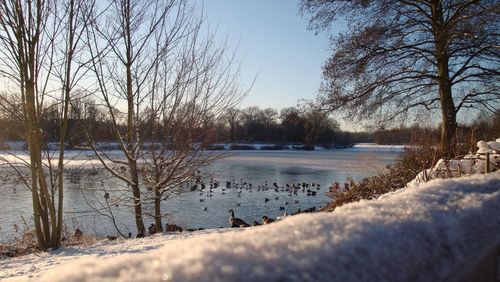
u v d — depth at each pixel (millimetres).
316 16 17625
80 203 19609
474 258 2348
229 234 2170
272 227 2191
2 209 19750
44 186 9945
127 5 12367
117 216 18078
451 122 16781
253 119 99188
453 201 2947
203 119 13305
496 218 2787
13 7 9312
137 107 12969
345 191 14445
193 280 1483
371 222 2188
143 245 8461
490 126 18312
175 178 13227
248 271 1551
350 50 17078
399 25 17219
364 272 1747
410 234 2164
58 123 12055
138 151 12891
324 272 1640
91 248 8984
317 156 68125
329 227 2078
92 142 12688
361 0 16844
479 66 17328
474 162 10656
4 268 7027
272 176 39188
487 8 15117
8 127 10805
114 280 1532
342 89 17609
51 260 7602
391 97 17484
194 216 20359
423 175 10914
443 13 17125
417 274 1969
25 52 9539
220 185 33062
